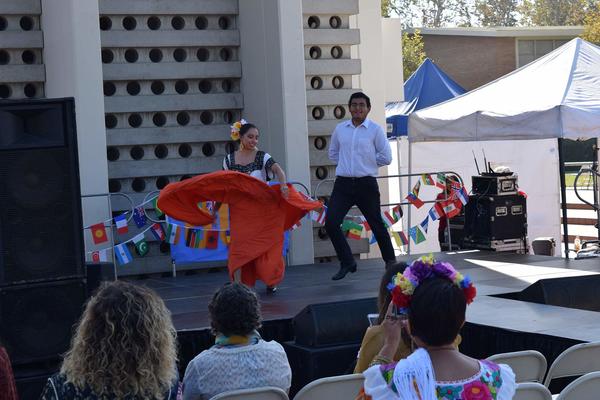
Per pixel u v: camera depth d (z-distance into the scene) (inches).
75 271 230.1
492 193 483.5
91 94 406.3
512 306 289.1
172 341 140.9
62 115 228.7
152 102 451.2
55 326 227.9
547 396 165.6
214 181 336.5
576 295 298.4
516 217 486.3
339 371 255.1
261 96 457.1
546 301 294.2
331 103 466.9
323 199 471.2
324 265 440.5
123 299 137.5
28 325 225.9
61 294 228.5
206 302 344.2
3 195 223.6
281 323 298.2
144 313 136.9
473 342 263.7
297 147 442.3
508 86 463.8
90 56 405.7
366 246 475.8
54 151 227.5
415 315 120.7
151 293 140.9
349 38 471.5
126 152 450.3
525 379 194.1
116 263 430.0
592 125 406.0
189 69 459.5
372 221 382.3
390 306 157.6
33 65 425.4
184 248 421.7
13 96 426.6
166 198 340.2
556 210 621.6
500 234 482.3
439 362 119.6
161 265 440.1
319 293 354.3
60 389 136.2
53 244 227.9
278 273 345.7
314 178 472.1
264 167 343.6
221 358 179.9
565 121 407.5
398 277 123.6
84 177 405.7
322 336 255.4
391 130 686.5
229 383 179.0
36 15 430.3
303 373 257.8
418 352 120.0
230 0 469.1
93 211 407.2
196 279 414.6
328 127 466.9
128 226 434.0
